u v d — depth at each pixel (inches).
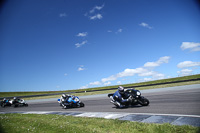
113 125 238.8
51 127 245.9
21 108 693.3
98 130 219.6
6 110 674.8
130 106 412.5
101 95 898.1
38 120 309.1
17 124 277.9
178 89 661.3
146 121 251.8
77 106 541.3
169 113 281.1
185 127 193.5
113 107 429.4
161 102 408.8
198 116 238.5
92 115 352.2
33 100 1190.3
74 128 233.1
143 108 359.3
